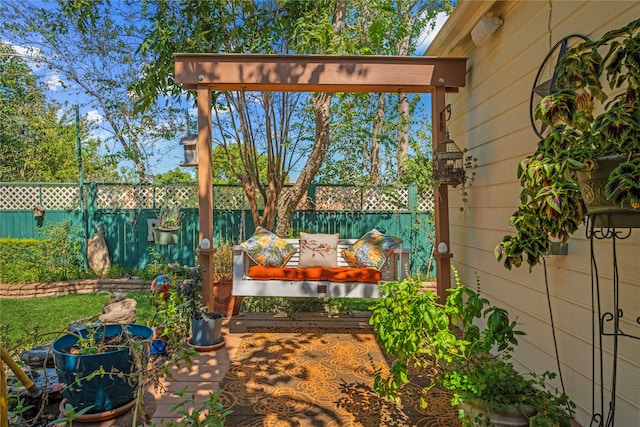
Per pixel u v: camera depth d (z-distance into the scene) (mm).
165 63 4910
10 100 8781
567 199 1463
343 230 6590
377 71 3477
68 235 6504
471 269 3523
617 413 1806
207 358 2988
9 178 9312
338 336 3518
